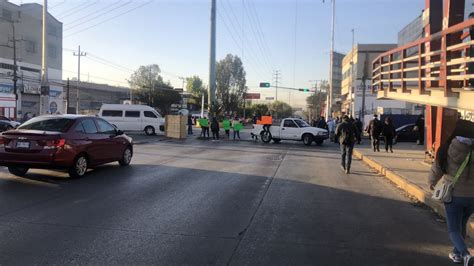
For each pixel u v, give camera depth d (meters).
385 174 13.88
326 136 28.73
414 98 14.76
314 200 9.55
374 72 21.19
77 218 7.33
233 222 7.37
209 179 12.10
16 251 5.60
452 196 5.21
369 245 6.25
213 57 36.56
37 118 12.02
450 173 5.24
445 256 5.83
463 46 10.30
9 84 55.03
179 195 9.62
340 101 87.31
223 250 5.83
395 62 16.84
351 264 5.42
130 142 14.65
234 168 14.79
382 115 40.88
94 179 11.46
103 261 5.29
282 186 11.35
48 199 8.82
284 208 8.62
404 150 22.64
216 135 31.89
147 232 6.59
